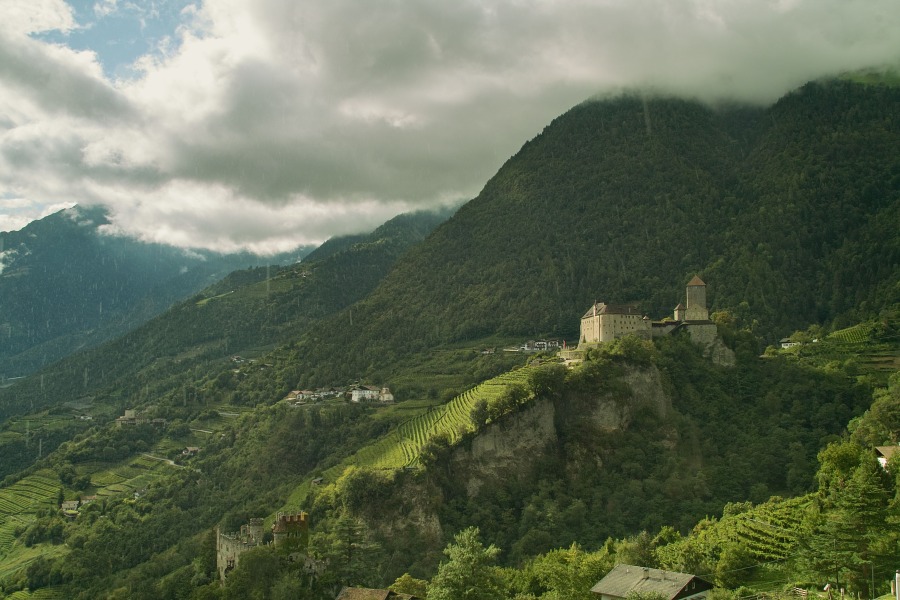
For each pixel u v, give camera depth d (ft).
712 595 367.25
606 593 384.88
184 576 621.72
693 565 443.32
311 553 522.06
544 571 481.46
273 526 590.96
